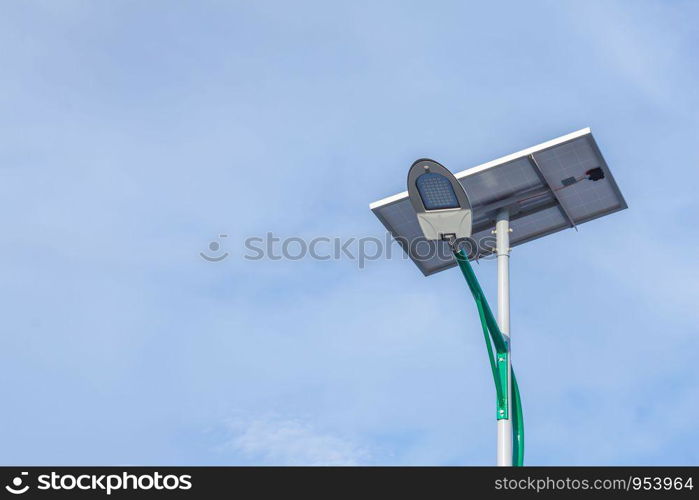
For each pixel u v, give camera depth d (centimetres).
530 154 3053
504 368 2634
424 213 2480
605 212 3316
